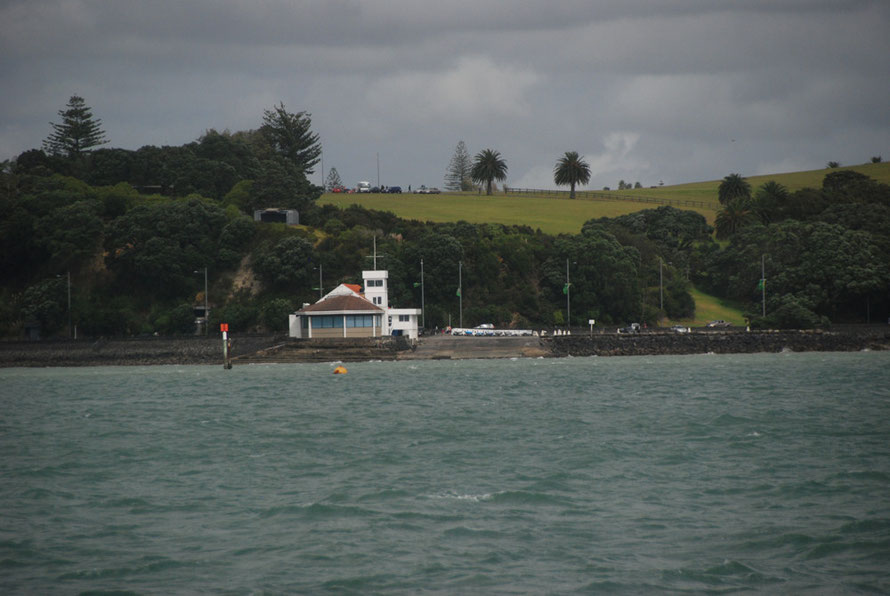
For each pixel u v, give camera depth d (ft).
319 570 476.13
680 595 434.30
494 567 475.72
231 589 451.12
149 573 475.72
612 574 462.60
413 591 444.55
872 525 535.60
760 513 568.00
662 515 566.36
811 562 476.13
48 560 498.69
